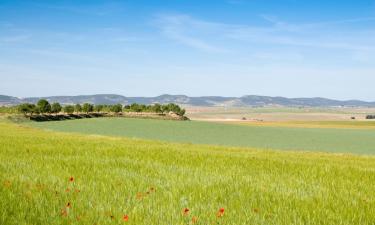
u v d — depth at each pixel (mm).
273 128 134875
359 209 8914
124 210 8133
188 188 10688
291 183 12242
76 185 10555
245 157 20766
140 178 12031
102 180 11453
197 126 128125
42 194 9359
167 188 10719
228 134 92312
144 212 8047
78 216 7602
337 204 9391
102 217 7594
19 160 15547
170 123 143375
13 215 7527
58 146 22906
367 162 23109
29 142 25531
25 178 11273
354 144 68688
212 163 16953
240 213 8195
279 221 7758
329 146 62844
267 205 9023
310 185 12062
